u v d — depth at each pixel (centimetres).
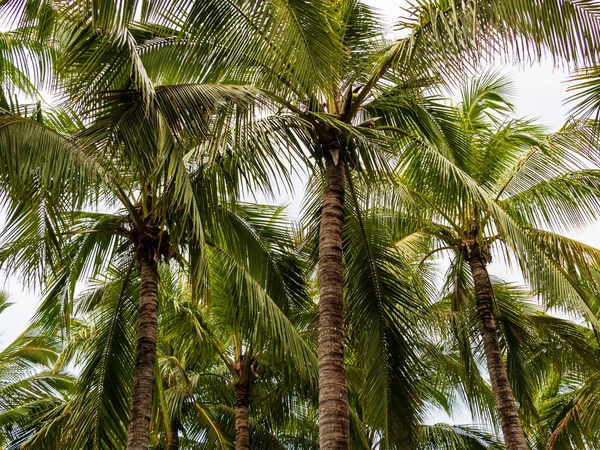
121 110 699
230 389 1563
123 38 685
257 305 1007
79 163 700
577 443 1406
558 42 629
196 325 1260
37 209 763
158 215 833
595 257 987
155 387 1035
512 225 862
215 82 805
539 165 1133
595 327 1008
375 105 908
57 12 720
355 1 902
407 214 1172
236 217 1076
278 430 1588
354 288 927
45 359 1845
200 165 815
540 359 1380
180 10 712
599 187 1089
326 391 667
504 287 1288
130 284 1010
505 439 1023
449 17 719
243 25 748
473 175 1145
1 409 1723
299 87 786
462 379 1448
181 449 1560
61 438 970
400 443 870
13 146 661
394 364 899
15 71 1230
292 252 1105
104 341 966
